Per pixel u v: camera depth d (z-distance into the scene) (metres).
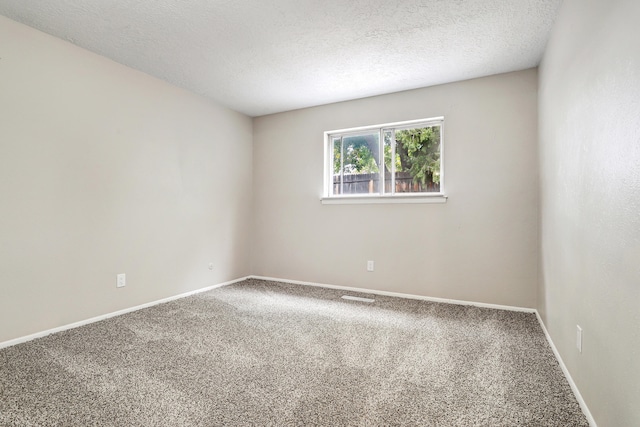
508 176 3.05
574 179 1.68
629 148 1.07
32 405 1.52
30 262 2.31
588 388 1.44
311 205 4.05
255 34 2.40
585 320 1.49
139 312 2.95
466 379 1.78
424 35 2.40
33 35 2.33
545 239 2.49
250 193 4.45
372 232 3.68
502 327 2.58
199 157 3.68
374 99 3.66
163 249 3.29
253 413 1.47
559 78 2.03
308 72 3.05
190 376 1.80
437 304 3.23
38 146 2.35
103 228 2.77
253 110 4.20
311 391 1.66
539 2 2.00
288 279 4.21
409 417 1.45
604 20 1.29
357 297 3.49
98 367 1.90
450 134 3.28
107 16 2.18
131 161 2.98
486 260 3.14
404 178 3.64
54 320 2.44
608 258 1.23
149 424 1.39
